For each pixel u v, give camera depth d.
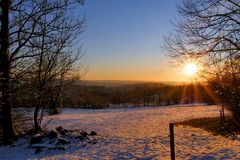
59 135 13.54
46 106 15.52
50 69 14.67
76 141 13.44
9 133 13.76
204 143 13.04
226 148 10.96
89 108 56.78
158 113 38.94
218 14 8.84
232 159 9.13
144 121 28.58
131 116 35.91
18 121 15.52
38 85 14.63
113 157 10.74
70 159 10.60
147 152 11.34
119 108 57.50
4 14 13.44
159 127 22.14
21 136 14.26
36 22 13.63
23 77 14.05
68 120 31.48
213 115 31.03
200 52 9.40
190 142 13.51
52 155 11.31
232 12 8.68
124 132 19.09
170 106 55.94
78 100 52.59
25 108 15.70
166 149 11.81
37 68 14.48
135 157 10.56
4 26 13.44
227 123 19.42
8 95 13.58
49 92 15.27
